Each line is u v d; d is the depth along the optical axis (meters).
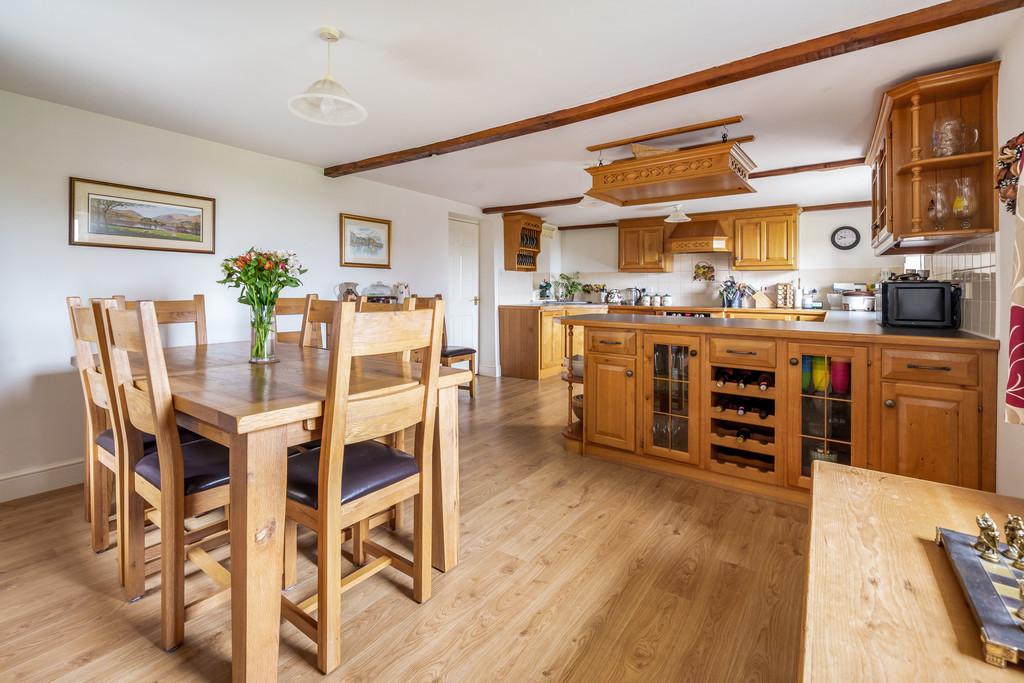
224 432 1.40
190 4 1.80
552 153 3.69
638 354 3.07
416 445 1.75
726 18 1.91
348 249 4.39
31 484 2.74
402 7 1.83
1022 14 1.86
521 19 1.91
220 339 3.51
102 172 2.93
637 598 1.79
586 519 2.42
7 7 1.81
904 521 1.06
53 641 1.57
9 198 2.61
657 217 6.80
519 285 6.91
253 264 2.17
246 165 3.63
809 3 1.81
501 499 2.65
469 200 5.64
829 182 4.64
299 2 1.79
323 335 3.82
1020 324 0.98
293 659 1.51
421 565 1.76
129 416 1.69
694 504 2.59
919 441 2.27
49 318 2.77
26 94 2.63
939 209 2.42
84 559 2.05
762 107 2.77
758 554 2.09
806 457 2.58
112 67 2.31
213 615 1.72
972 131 2.32
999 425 2.09
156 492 1.59
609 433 3.22
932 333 2.38
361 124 3.08
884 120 2.62
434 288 5.37
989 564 0.85
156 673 1.45
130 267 3.06
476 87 2.53
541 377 6.16
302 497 1.50
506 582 1.90
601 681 1.41
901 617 0.76
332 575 1.45
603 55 2.20
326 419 1.42
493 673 1.44
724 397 2.96
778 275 6.30
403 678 1.43
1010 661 0.65
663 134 3.21
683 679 1.42
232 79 2.44
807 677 0.65
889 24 1.92
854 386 2.41
